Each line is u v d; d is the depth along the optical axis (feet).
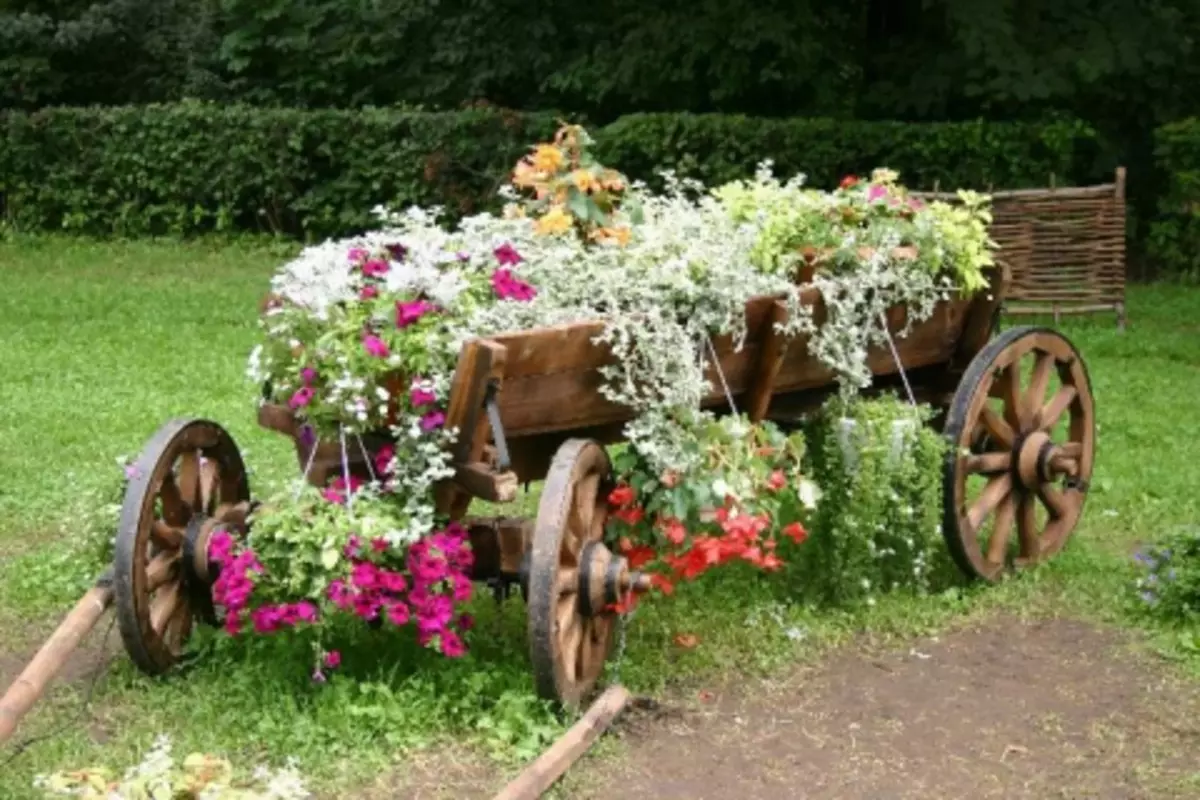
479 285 18.70
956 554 22.91
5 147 59.72
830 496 21.91
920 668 20.58
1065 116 52.54
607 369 18.80
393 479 17.95
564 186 20.80
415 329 17.88
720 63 54.90
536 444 19.52
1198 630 21.63
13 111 59.98
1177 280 53.52
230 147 58.39
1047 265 44.86
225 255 56.75
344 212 57.67
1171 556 22.99
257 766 17.02
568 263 19.72
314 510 17.97
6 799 16.16
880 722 18.92
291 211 59.36
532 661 17.71
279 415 18.85
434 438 17.79
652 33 55.52
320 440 18.31
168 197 59.47
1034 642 21.54
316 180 58.65
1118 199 44.42
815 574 22.36
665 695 19.40
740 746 18.15
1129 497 28.14
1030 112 54.95
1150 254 54.19
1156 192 56.44
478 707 18.30
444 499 18.26
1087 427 24.85
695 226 21.42
